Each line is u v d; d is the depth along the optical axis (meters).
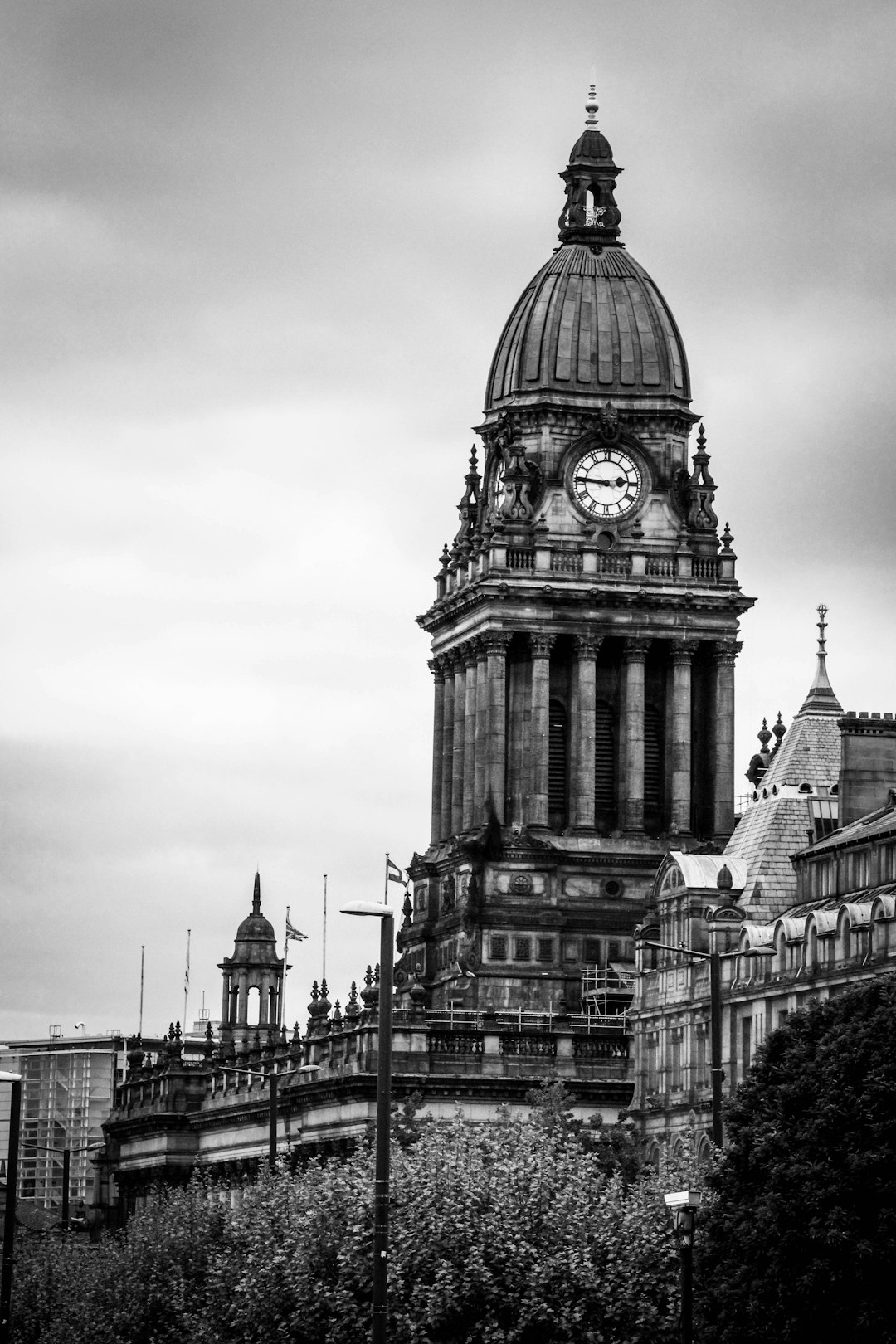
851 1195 148.25
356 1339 164.75
